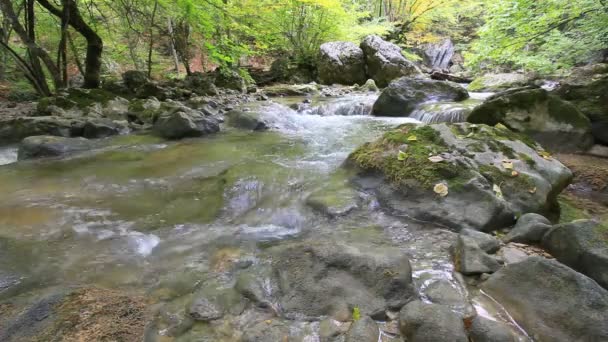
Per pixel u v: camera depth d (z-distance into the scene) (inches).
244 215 119.6
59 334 62.4
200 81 401.1
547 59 327.9
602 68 198.5
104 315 67.7
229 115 275.3
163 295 76.4
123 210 123.4
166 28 457.7
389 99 314.2
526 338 61.6
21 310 67.8
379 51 494.9
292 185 136.4
